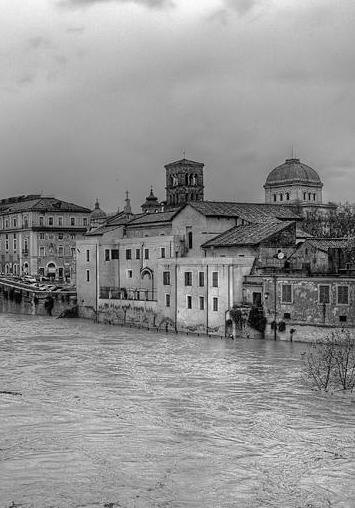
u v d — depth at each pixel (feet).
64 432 152.66
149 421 162.09
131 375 219.41
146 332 343.87
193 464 132.46
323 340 276.00
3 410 172.04
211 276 317.83
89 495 118.21
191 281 329.52
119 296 401.90
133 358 254.47
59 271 609.83
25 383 207.41
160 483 123.34
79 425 158.40
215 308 315.99
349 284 270.67
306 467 130.93
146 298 379.14
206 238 365.40
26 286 470.80
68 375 220.43
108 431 153.69
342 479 125.29
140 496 117.91
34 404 178.81
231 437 149.28
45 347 288.10
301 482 123.85
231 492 119.55
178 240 372.17
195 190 600.80
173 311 340.59
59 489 120.67
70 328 367.04
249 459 135.23
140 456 136.87
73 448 141.49
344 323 271.90
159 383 206.08
